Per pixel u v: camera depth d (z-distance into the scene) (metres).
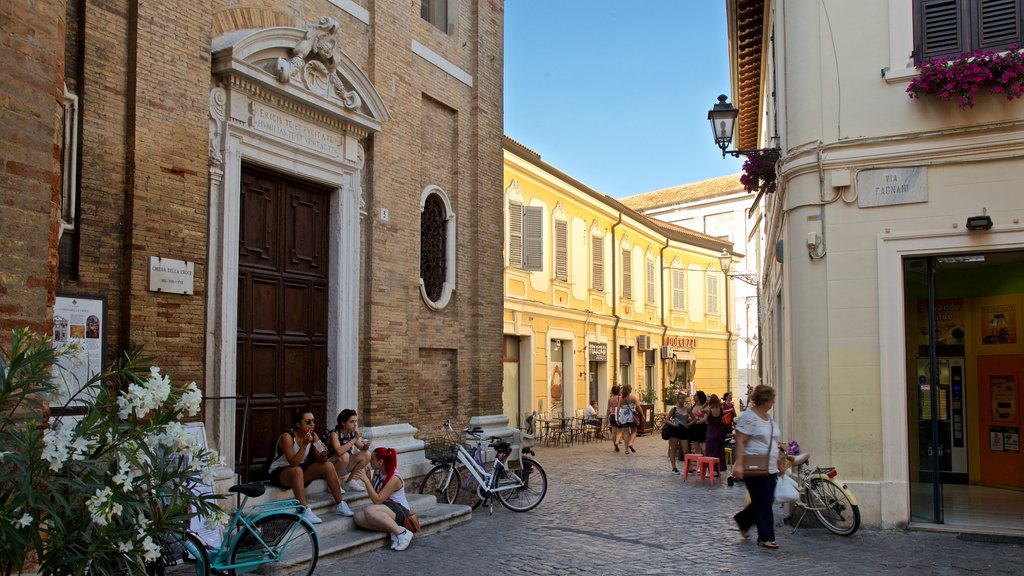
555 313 25.14
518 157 22.72
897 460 10.30
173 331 8.28
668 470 17.25
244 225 9.62
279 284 10.11
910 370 10.76
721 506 12.35
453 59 13.79
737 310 40.91
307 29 10.16
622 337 30.17
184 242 8.46
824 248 10.80
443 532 10.12
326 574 7.92
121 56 8.02
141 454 5.04
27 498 4.07
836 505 9.97
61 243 7.46
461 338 13.58
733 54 19.16
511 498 11.78
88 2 7.70
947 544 9.46
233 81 9.14
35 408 4.76
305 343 10.48
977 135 10.25
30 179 5.23
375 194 11.46
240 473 9.15
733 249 40.38
